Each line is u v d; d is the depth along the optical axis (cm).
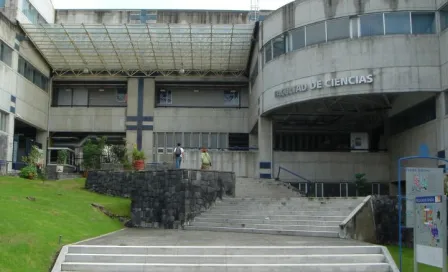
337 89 2392
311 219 1744
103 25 3075
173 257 1247
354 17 2405
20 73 3250
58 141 3869
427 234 1098
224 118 3809
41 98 3631
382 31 2330
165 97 3925
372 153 3012
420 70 2256
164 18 3791
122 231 1789
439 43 2264
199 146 3775
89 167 3198
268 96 2792
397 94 2520
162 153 3753
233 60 3562
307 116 3100
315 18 2520
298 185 3038
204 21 3769
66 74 3803
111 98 3925
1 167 2923
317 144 3622
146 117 3794
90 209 1984
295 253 1295
